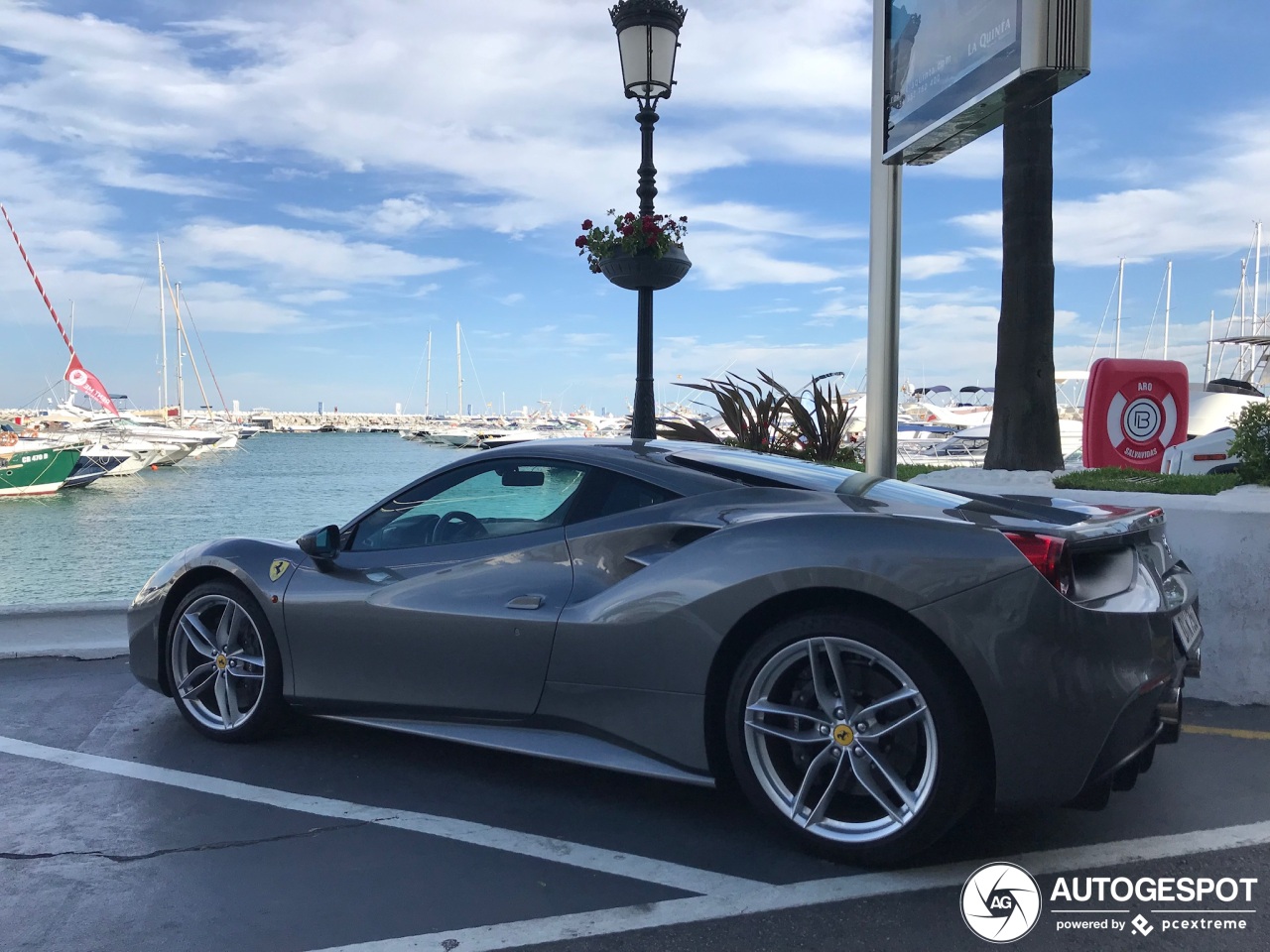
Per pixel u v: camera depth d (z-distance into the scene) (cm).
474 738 333
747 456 353
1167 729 283
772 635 278
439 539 359
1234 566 432
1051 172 649
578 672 312
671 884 268
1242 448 523
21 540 2886
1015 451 655
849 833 274
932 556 262
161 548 2723
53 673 502
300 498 3997
